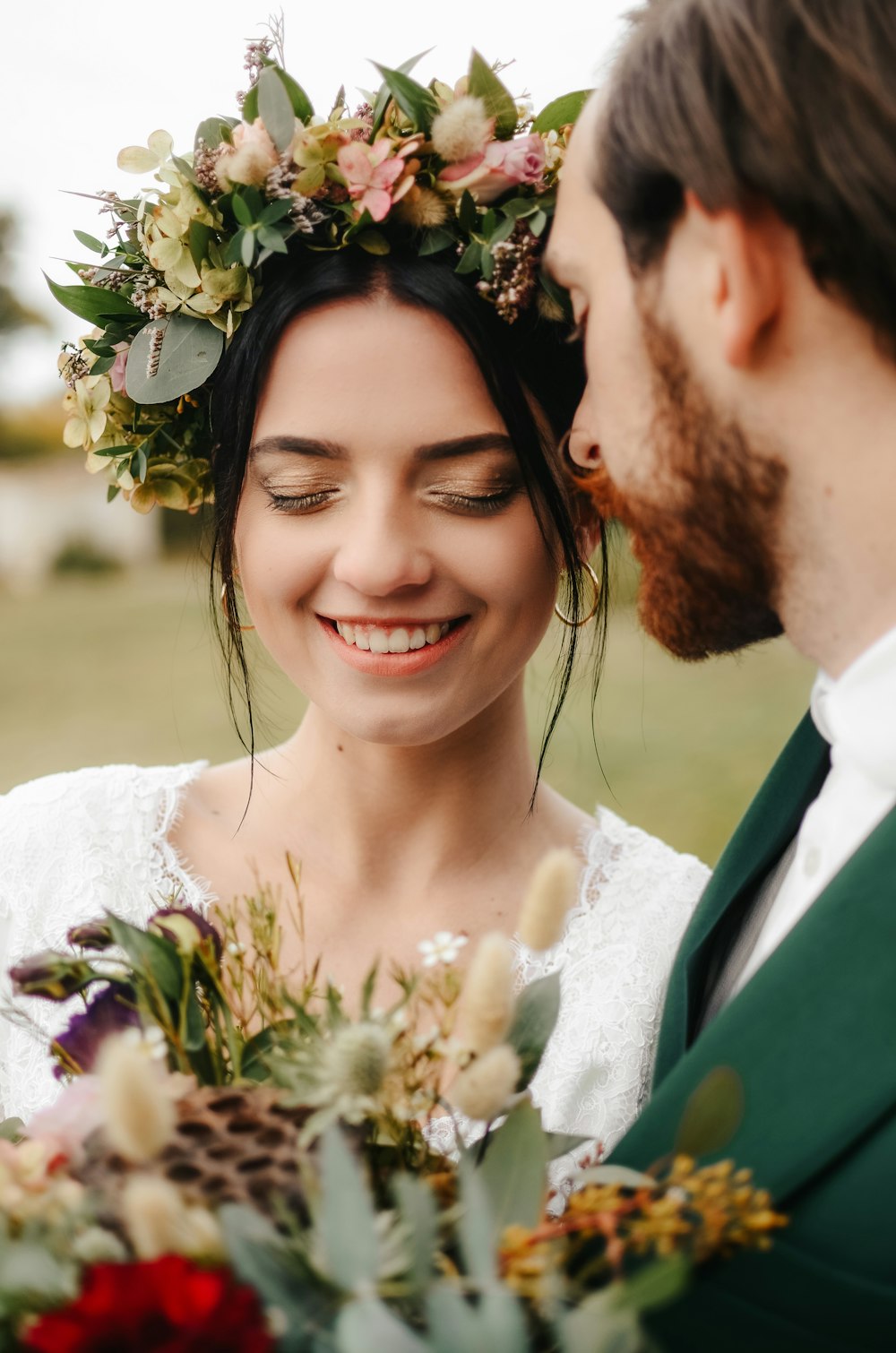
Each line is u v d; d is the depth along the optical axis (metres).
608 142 1.05
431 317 1.35
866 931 0.97
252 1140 0.91
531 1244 0.85
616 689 9.07
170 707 9.08
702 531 1.08
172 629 11.93
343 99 1.46
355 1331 0.75
